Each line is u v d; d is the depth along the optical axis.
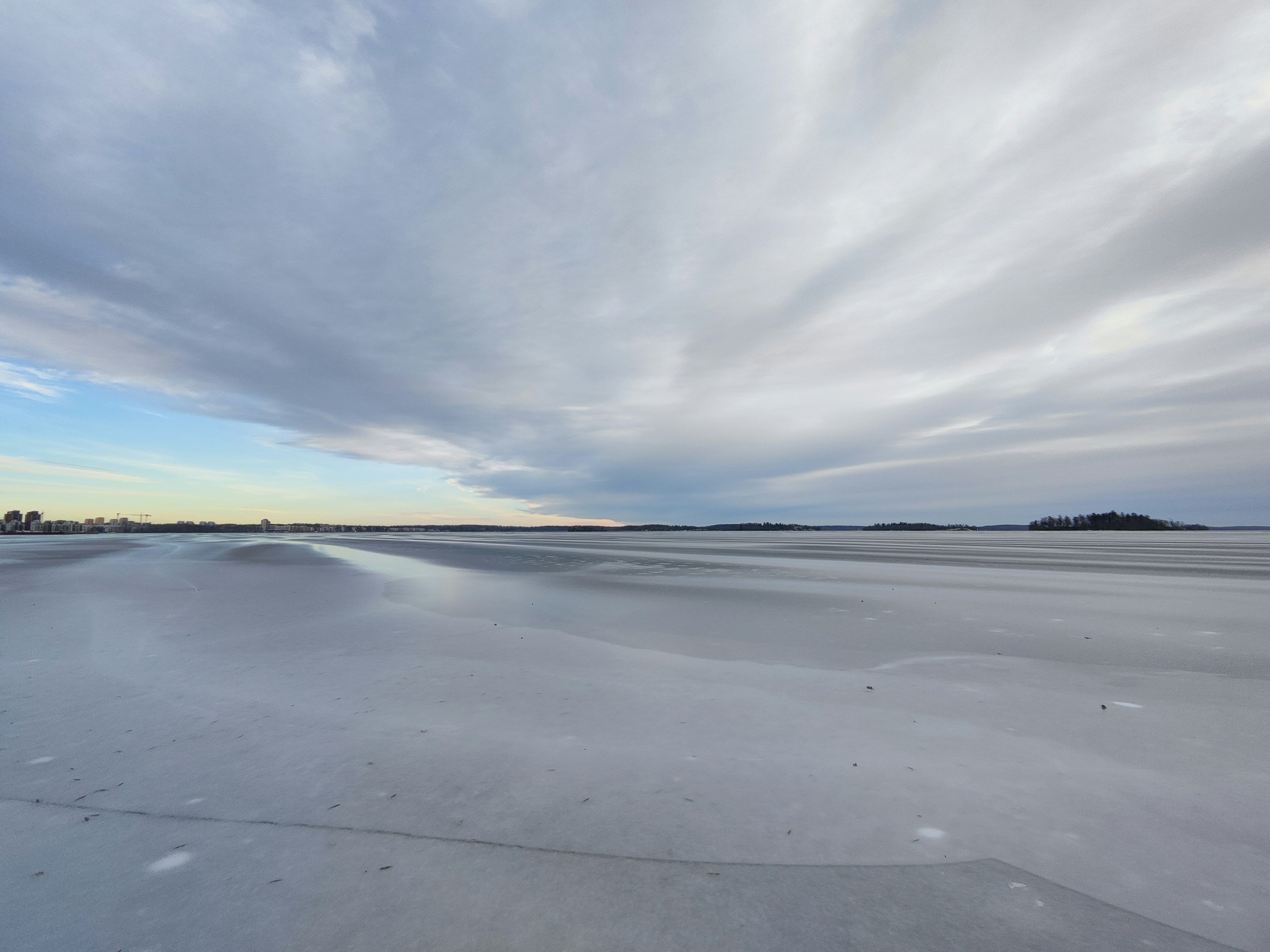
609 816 3.34
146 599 12.30
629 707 5.32
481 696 5.62
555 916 2.48
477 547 37.50
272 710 5.21
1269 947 2.24
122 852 2.97
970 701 5.46
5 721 4.92
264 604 11.51
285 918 2.46
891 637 8.39
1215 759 4.10
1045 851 2.97
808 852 2.98
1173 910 2.49
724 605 11.43
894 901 2.58
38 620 9.66
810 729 4.76
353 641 8.08
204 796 3.57
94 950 2.27
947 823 3.26
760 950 2.27
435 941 2.32
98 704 5.36
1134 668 6.64
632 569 20.02
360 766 4.03
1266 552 30.89
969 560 24.78
